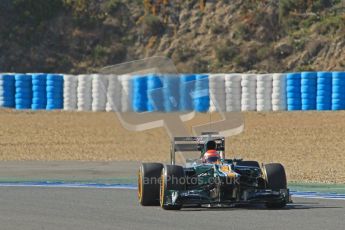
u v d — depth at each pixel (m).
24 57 184.50
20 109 134.62
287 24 187.12
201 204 47.50
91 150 101.75
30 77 135.88
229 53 181.38
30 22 193.62
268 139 108.88
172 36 190.88
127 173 76.88
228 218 42.06
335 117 123.12
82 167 83.25
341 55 172.25
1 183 66.31
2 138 111.69
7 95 135.50
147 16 196.38
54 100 135.12
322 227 38.28
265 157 93.62
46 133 116.00
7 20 193.38
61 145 106.19
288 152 98.06
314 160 90.12
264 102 128.62
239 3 196.75
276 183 46.66
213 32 190.12
